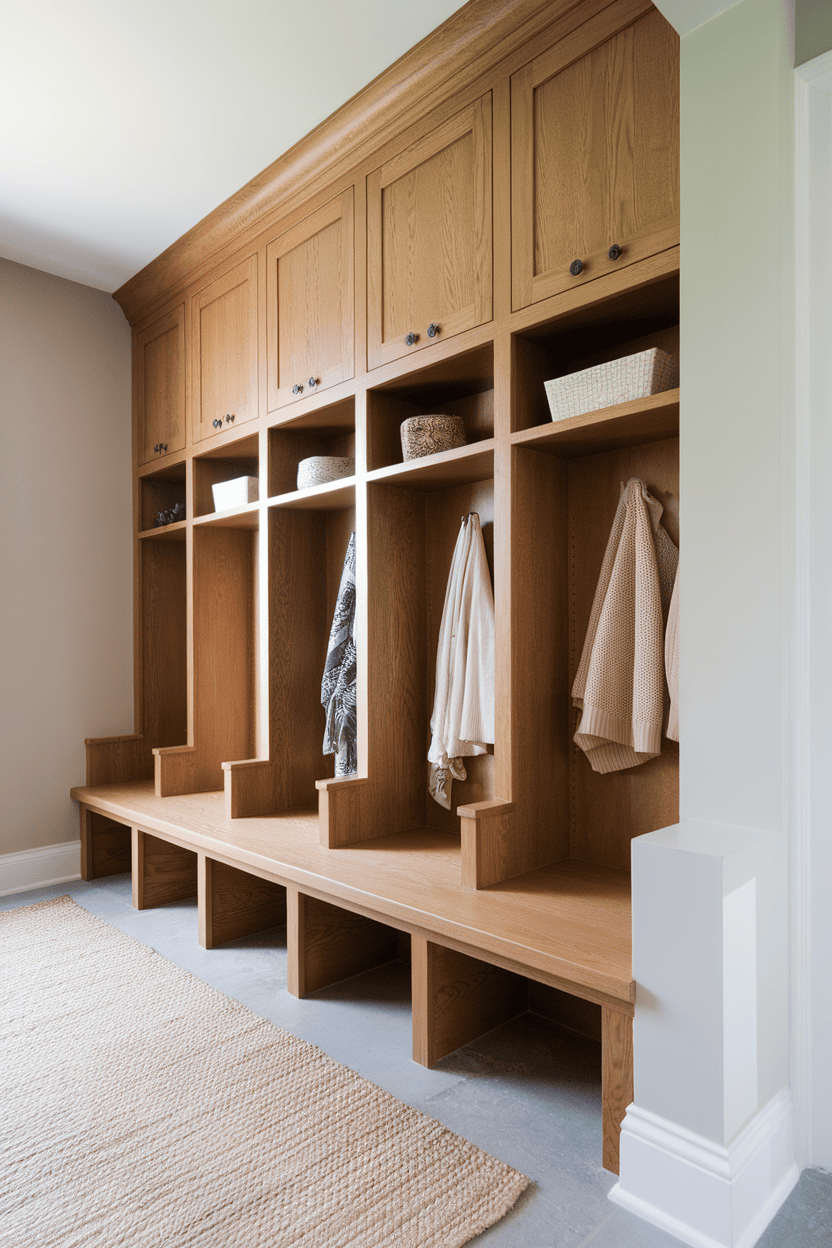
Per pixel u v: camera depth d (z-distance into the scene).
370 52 2.06
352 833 2.36
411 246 2.25
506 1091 1.74
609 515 2.11
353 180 2.44
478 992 1.99
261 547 2.86
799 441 1.42
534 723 2.06
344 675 2.62
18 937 2.66
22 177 2.65
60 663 3.41
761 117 1.39
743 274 1.42
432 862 2.15
